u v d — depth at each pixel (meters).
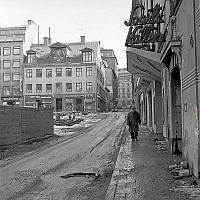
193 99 8.93
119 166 11.12
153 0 20.16
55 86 71.50
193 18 8.76
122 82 129.25
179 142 13.25
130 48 15.73
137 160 12.27
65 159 14.52
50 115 28.31
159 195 7.12
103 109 84.69
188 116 9.63
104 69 94.81
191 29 9.01
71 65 71.31
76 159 14.38
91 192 8.47
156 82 20.67
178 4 10.66
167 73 14.30
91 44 76.56
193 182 8.05
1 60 73.00
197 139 8.48
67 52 72.44
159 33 14.45
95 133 29.16
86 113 62.50
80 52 73.94
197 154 8.46
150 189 7.72
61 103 71.38
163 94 16.83
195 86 8.66
